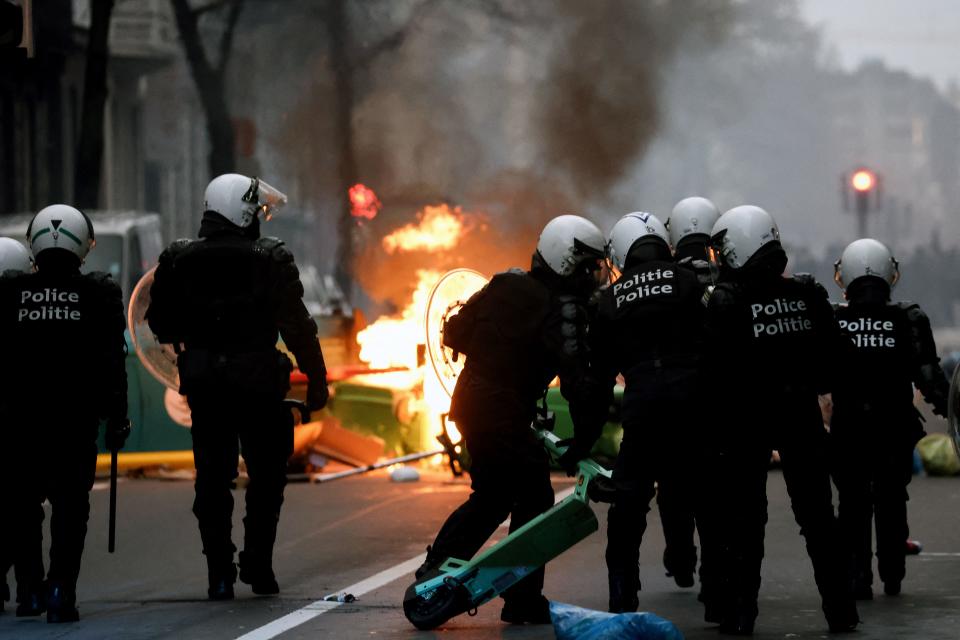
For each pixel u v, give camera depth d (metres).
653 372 18.34
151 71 126.88
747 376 18.41
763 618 19.80
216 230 21.20
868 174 88.12
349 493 35.59
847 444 21.47
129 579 23.98
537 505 18.97
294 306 21.16
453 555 19.00
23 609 20.12
